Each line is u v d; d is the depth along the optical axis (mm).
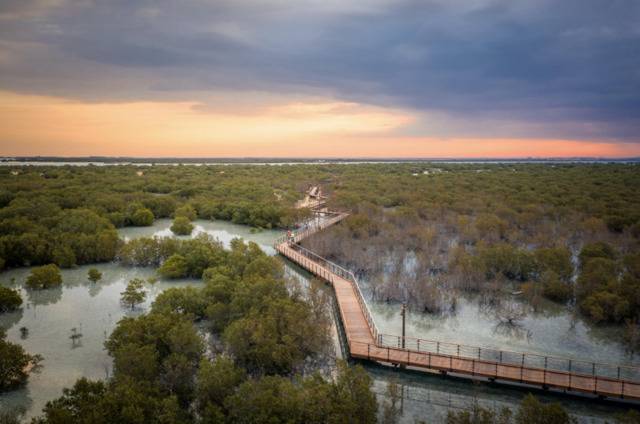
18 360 24391
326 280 42062
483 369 25781
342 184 117250
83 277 44156
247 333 26531
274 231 69062
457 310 37781
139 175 126562
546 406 19406
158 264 48531
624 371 27859
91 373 25875
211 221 76188
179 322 27688
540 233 57031
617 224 61656
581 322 35344
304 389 20781
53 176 115750
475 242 56875
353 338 29453
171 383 22547
